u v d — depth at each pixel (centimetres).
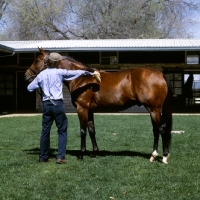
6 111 2283
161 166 684
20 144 955
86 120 737
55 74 707
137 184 575
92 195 527
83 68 746
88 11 3625
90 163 714
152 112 695
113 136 1072
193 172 645
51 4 3597
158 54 2172
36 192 544
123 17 3584
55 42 2353
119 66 2197
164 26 3638
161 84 691
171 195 525
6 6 3716
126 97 711
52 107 708
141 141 982
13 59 2262
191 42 2194
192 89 2333
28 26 3653
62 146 716
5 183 589
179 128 1263
